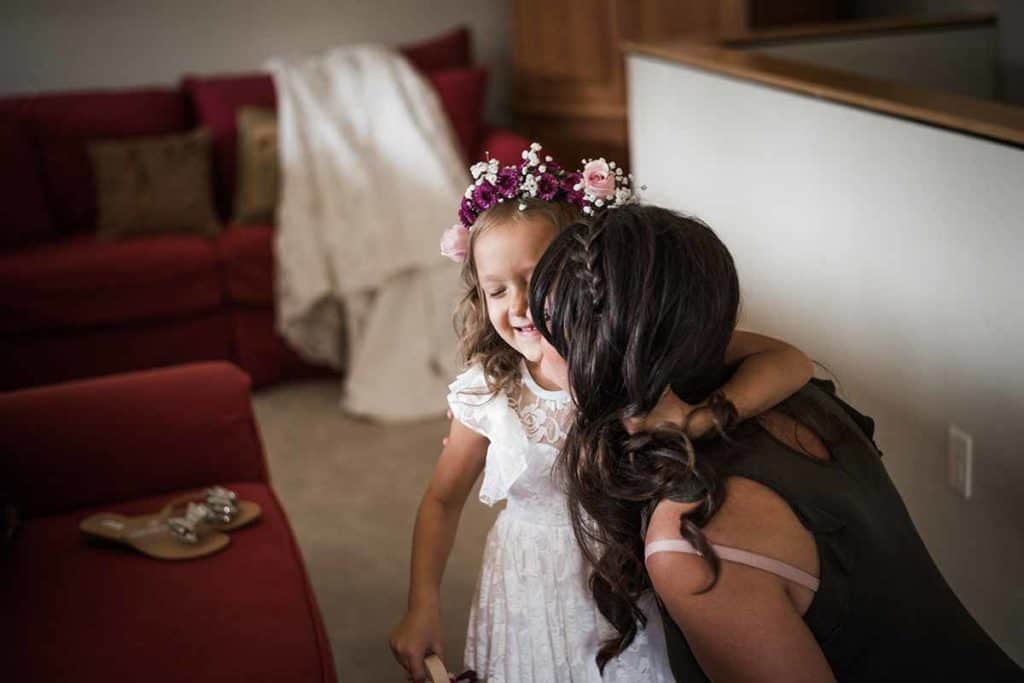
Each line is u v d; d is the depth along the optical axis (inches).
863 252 96.3
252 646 69.7
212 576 78.2
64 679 67.0
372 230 159.9
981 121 77.2
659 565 42.1
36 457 90.6
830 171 100.5
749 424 45.8
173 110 179.0
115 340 157.6
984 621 85.4
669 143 145.6
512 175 60.8
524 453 59.3
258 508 87.4
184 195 166.7
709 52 134.6
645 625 55.7
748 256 123.4
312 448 146.6
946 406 86.1
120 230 164.7
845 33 149.7
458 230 62.4
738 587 41.0
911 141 86.3
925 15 170.1
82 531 84.0
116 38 190.1
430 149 166.9
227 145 175.9
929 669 45.1
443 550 63.7
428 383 158.4
